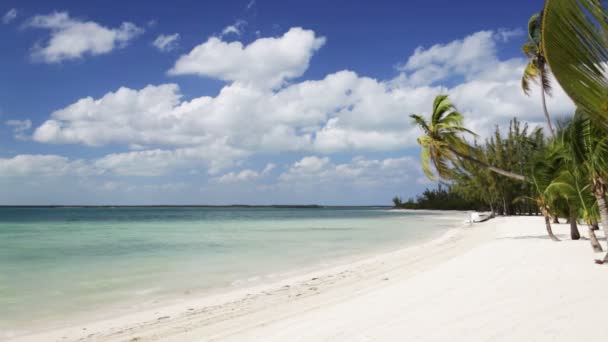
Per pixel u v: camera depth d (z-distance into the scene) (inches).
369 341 218.4
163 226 1923.0
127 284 493.0
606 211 449.4
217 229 1647.4
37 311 369.4
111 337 291.9
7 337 297.9
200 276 546.0
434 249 754.8
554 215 722.8
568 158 509.7
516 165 2171.5
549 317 236.4
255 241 1064.8
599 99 128.0
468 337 212.1
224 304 385.4
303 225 1939.0
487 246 668.1
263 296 415.2
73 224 2176.4
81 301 406.6
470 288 332.2
